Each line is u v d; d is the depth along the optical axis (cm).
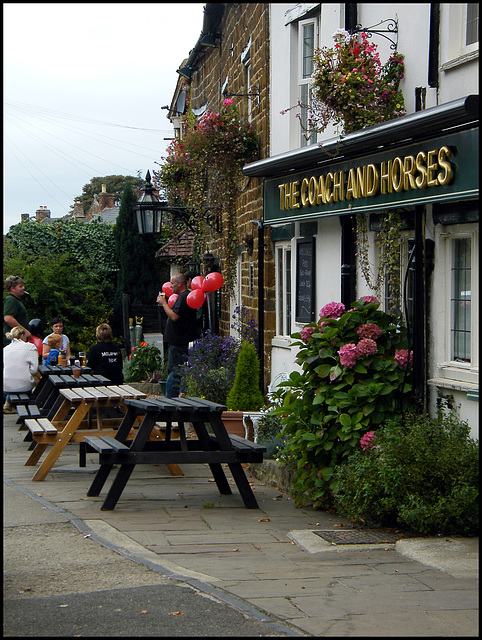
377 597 462
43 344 1433
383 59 869
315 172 974
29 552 567
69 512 712
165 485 862
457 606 446
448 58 745
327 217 977
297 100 1150
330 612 434
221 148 1295
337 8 977
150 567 523
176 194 1719
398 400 757
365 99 823
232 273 1457
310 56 1127
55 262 2462
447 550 568
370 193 829
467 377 713
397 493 632
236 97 1439
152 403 756
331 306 820
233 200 1404
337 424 738
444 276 753
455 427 677
